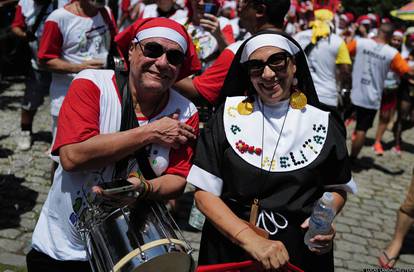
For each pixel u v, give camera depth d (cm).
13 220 395
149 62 196
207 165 203
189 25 388
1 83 818
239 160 198
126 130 201
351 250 422
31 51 530
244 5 284
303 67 210
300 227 199
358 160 694
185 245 184
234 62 213
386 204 541
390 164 695
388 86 703
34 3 500
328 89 505
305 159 198
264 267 185
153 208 198
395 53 617
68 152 193
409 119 744
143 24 202
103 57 405
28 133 552
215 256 208
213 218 197
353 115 799
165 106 212
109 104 200
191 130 202
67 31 390
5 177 473
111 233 185
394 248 394
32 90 540
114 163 204
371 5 2159
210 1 365
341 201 207
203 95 287
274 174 196
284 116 205
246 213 200
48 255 211
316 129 204
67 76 396
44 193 450
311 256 203
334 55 497
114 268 175
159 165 205
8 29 618
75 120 194
